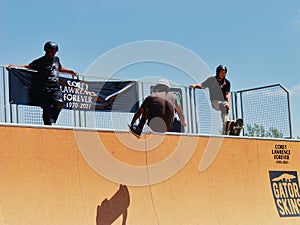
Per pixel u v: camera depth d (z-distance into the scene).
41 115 13.21
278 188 16.77
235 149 15.89
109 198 12.42
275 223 15.89
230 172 15.48
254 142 16.58
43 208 11.29
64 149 12.02
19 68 12.85
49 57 12.98
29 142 11.52
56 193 11.62
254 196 15.86
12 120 12.70
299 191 17.45
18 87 12.84
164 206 13.36
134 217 12.68
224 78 16.23
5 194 10.88
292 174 17.48
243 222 14.95
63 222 11.44
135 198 12.91
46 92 12.88
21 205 11.01
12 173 11.12
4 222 10.59
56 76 13.04
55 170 11.77
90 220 11.88
